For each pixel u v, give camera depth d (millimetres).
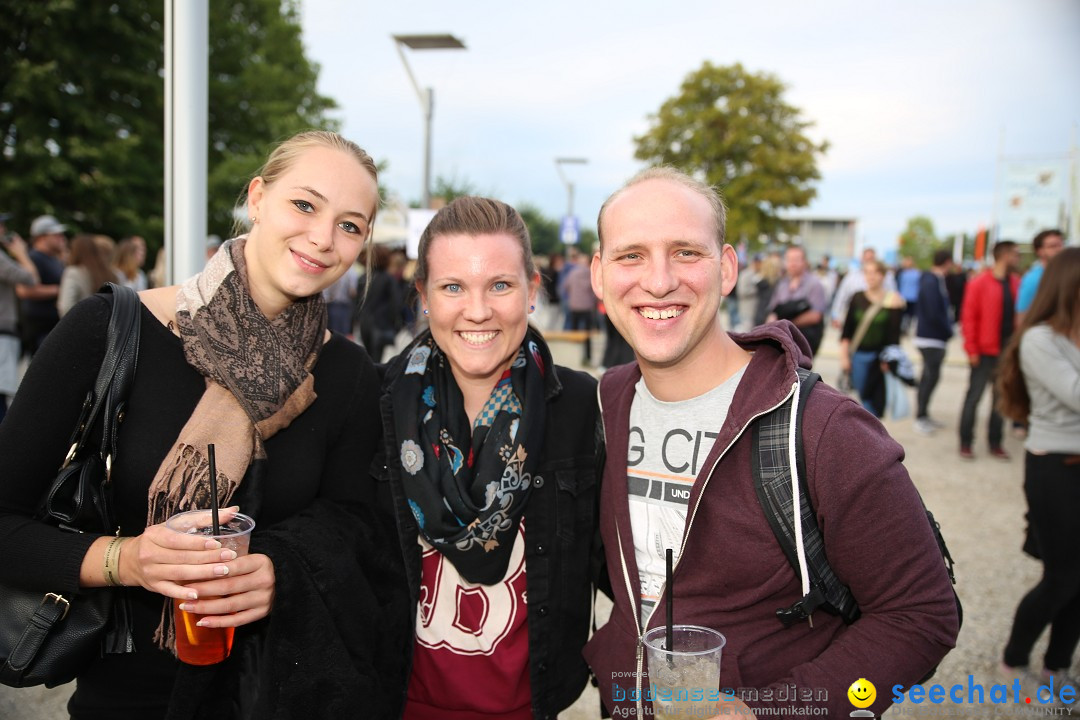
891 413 7293
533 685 1761
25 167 17141
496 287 1736
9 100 16922
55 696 3014
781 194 29859
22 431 1410
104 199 17828
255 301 1672
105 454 1468
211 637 1488
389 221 18078
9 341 5375
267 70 22688
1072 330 2924
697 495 1510
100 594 1465
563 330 17938
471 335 1750
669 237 1491
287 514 1680
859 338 7340
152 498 1462
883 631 1396
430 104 12164
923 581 1396
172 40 3010
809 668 1419
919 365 15406
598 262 1715
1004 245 6672
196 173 3061
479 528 1699
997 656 3387
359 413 1833
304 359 1723
